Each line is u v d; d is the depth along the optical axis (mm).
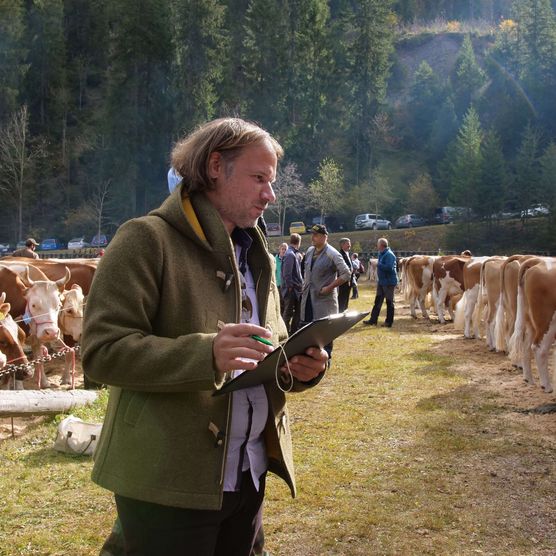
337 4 111312
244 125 2299
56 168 81000
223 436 2123
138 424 2096
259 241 2436
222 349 1945
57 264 11953
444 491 5309
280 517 4840
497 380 9555
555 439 6637
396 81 106875
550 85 84312
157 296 2105
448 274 17203
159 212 2203
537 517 4824
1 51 78000
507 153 84250
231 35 85062
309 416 7562
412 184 76750
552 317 8703
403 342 13680
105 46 92625
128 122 70375
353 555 4262
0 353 7562
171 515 2117
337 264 9273
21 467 5820
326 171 70750
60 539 4438
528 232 63656
